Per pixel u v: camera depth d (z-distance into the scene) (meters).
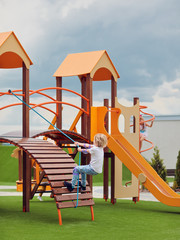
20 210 11.30
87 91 13.34
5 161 25.97
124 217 10.37
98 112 13.33
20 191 17.61
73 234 8.03
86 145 9.62
